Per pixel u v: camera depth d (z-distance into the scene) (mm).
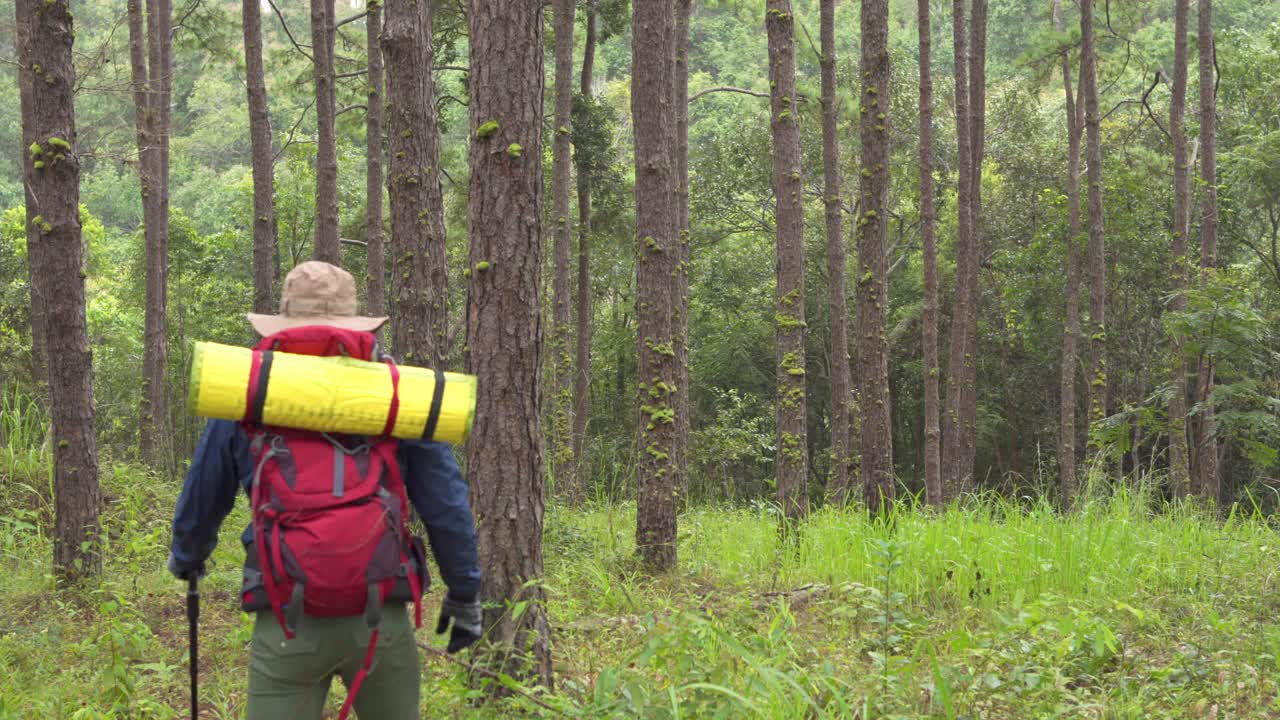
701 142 45281
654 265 9562
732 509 12906
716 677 4156
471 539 2908
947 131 32844
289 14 58531
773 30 10562
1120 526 8953
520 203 4914
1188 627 6570
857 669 5277
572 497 14734
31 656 5875
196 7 21922
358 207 31125
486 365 4883
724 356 32406
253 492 2717
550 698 4262
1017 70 24844
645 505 9281
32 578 8141
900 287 33656
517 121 4910
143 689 5277
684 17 18844
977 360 31312
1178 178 20016
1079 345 27859
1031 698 4887
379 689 2871
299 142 29844
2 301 20266
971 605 7262
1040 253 26516
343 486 2674
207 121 60031
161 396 19219
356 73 19016
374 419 2723
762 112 32188
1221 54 25453
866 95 13102
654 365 9453
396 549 2723
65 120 7656
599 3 25906
